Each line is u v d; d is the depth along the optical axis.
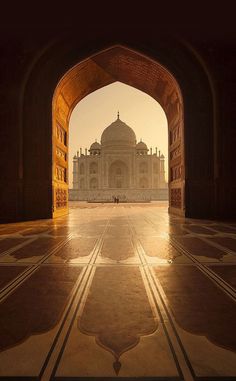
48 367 1.21
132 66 10.40
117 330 1.55
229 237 4.84
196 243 4.24
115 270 2.78
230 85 8.98
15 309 1.85
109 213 11.57
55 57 9.24
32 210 8.86
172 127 11.10
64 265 2.98
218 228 6.13
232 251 3.65
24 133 9.02
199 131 9.11
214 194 8.91
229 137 8.92
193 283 2.38
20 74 8.99
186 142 9.10
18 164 8.78
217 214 8.79
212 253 3.53
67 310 1.82
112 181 55.88
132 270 2.77
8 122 8.86
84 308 1.86
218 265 2.96
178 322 1.65
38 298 2.04
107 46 9.21
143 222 7.53
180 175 9.73
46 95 9.20
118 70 10.96
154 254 3.48
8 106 8.90
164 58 9.25
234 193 8.80
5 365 1.23
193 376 1.14
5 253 3.59
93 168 55.66
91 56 9.27
